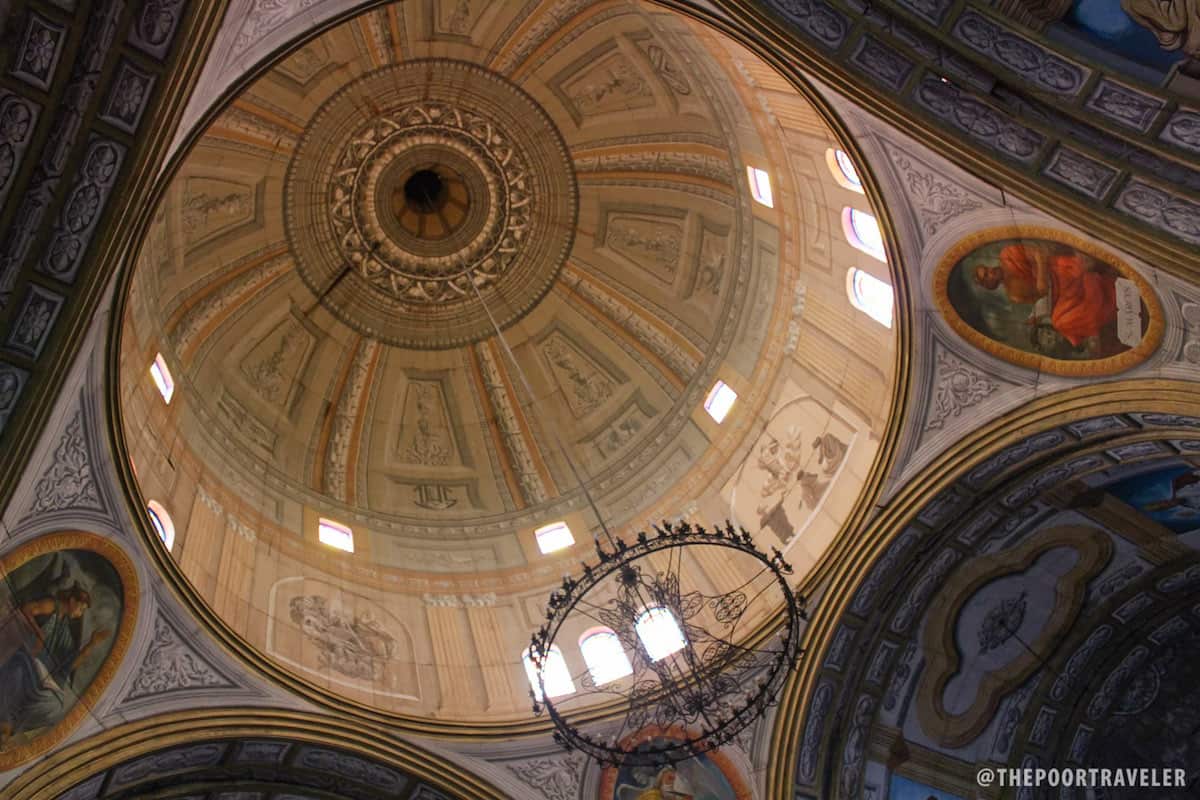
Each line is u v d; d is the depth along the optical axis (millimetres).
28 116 10961
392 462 20984
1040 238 13625
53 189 11445
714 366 20094
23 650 13125
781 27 12914
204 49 11148
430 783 15898
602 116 20922
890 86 13000
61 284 11969
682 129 20156
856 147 14172
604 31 19453
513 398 21781
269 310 20688
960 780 17844
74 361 12617
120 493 13930
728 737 14547
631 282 21531
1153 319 13320
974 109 12875
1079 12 11875
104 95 11086
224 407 19000
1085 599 17578
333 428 20844
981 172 13211
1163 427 14109
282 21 12172
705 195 20469
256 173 20219
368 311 21875
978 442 15344
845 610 16469
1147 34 11695
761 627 16844
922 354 15508
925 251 14625
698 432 19875
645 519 19531
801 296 18406
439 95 21000
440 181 22203
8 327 11984
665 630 17703
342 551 18797
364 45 19750
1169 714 17859
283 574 17469
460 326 22297
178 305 18375
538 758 16406
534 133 21375
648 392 20922
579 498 20438
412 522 20156
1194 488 15367
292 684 15406
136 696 14188
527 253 22219
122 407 14773
